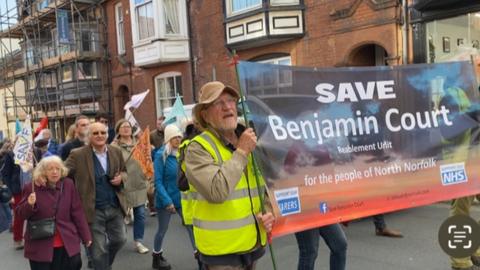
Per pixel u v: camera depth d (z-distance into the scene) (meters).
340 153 3.37
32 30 23.72
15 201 7.40
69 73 21.28
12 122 28.25
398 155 3.60
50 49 22.12
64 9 20.42
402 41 9.87
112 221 4.86
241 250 2.72
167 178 5.48
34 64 23.25
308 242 3.59
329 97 3.36
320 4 11.40
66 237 4.25
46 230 4.15
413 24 9.66
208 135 2.73
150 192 8.35
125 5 18.02
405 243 5.69
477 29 8.75
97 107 19.62
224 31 13.77
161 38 15.36
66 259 4.30
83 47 19.89
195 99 15.47
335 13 10.99
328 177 3.31
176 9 15.58
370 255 5.33
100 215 4.73
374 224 6.36
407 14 9.72
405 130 3.63
